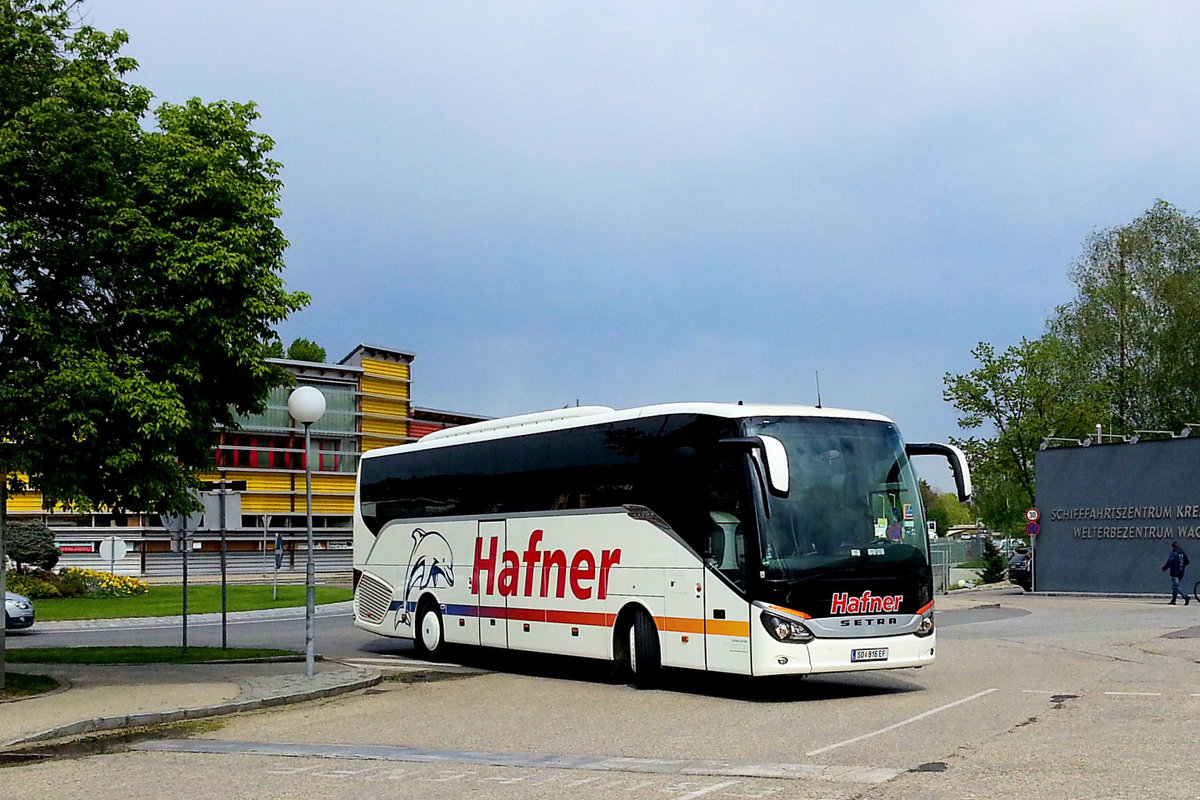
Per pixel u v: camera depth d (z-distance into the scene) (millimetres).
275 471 53188
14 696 15141
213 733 12602
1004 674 16562
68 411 14672
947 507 129875
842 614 14211
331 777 9609
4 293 14211
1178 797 7688
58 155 14867
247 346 16922
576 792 8570
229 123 18656
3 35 15203
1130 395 60188
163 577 51781
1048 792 7949
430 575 21078
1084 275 62812
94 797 9047
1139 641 21984
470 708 14328
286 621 33938
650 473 16141
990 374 58781
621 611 16438
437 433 21656
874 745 10398
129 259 16094
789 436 14766
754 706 13773
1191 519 41562
